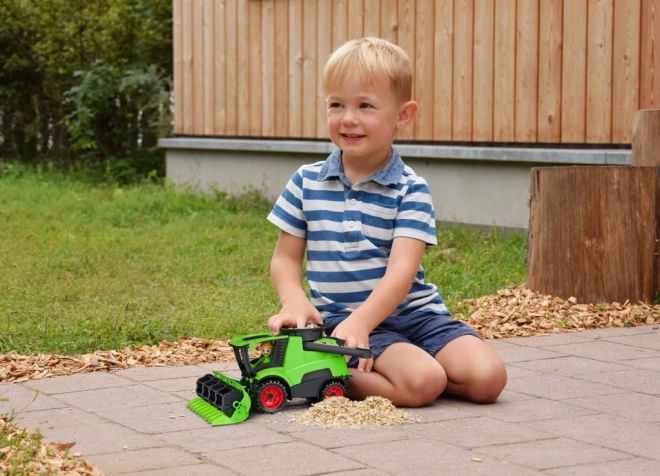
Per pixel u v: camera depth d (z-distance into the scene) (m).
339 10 6.42
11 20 10.00
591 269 3.88
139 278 4.39
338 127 2.79
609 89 4.82
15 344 3.32
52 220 6.40
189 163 7.95
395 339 2.80
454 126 5.68
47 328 3.44
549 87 5.12
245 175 7.36
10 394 2.88
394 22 6.02
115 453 2.46
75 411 2.74
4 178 9.34
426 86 5.84
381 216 2.81
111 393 2.88
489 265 4.53
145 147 9.90
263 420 2.66
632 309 3.80
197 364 3.17
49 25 9.81
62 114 10.48
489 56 5.44
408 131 5.96
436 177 5.76
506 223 5.34
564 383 2.95
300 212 2.88
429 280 4.26
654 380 2.98
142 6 9.82
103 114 9.68
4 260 4.70
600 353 3.26
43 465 2.33
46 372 3.06
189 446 2.49
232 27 7.40
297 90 6.83
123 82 9.20
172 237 5.67
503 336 3.50
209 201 7.24
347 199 2.83
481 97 5.50
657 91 4.58
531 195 3.96
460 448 2.47
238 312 3.73
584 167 3.87
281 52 6.95
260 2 7.11
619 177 3.88
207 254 5.06
